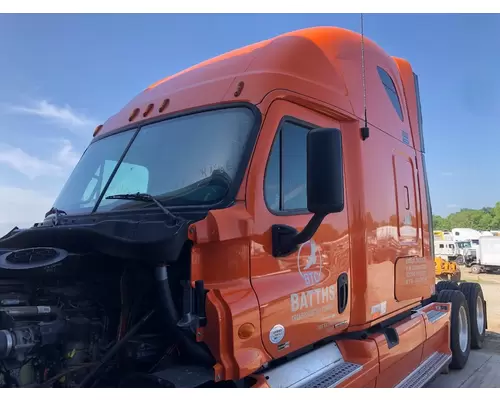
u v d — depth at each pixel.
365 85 4.64
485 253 37.12
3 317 2.76
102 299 3.21
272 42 3.91
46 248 3.09
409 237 5.34
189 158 3.44
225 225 2.89
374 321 4.35
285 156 3.46
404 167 5.37
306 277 3.49
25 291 3.08
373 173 4.51
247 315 2.87
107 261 3.20
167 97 4.02
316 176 2.85
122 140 4.09
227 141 3.32
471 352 7.86
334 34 4.53
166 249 2.71
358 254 4.18
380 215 4.57
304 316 3.41
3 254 3.13
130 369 3.09
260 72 3.54
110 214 3.51
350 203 4.19
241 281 2.99
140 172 3.67
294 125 3.61
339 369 3.81
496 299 18.91
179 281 3.02
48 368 2.84
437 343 6.17
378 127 4.77
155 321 3.18
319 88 3.89
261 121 3.30
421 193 5.85
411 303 5.45
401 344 4.70
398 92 5.58
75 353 2.91
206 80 3.83
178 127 3.68
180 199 3.26
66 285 3.17
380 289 4.48
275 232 3.21
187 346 2.91
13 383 2.67
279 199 3.35
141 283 3.15
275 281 3.20
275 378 3.23
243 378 3.03
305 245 3.51
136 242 2.79
